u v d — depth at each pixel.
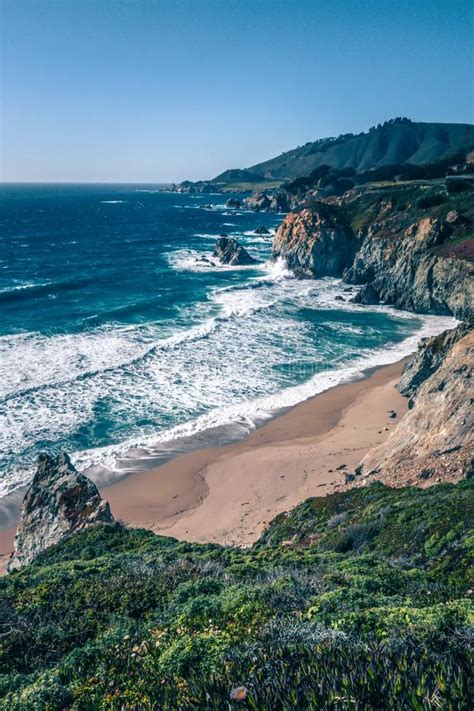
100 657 7.79
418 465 23.14
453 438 23.34
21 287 71.75
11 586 12.41
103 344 49.69
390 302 72.56
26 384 39.47
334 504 22.78
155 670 6.66
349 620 7.41
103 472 30.09
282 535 21.81
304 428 35.53
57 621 10.03
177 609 9.63
